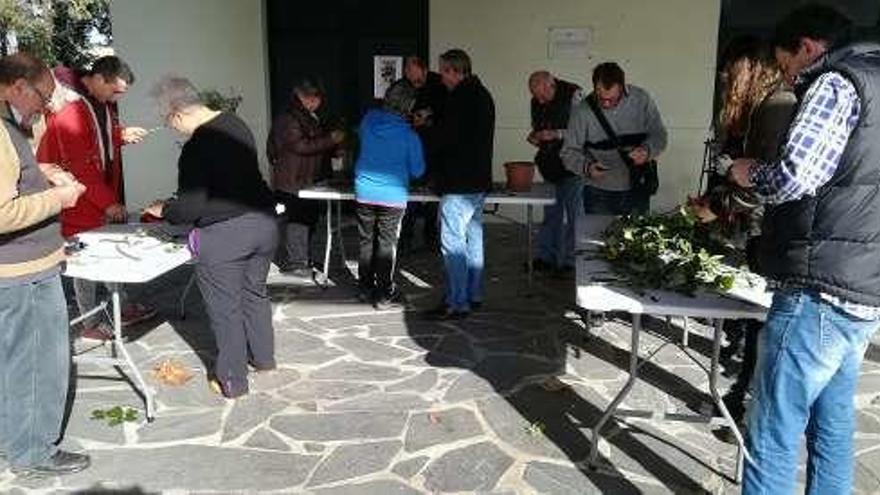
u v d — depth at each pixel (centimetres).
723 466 302
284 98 779
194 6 747
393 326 456
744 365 324
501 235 707
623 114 463
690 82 710
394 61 758
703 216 325
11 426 286
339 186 529
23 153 264
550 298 512
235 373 353
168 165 773
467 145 441
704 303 259
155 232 379
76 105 391
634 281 281
